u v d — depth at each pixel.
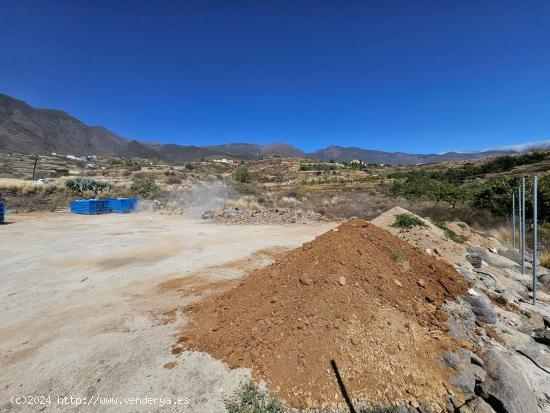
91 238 10.78
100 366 3.36
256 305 4.08
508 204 13.98
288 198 26.53
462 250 7.41
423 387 2.94
